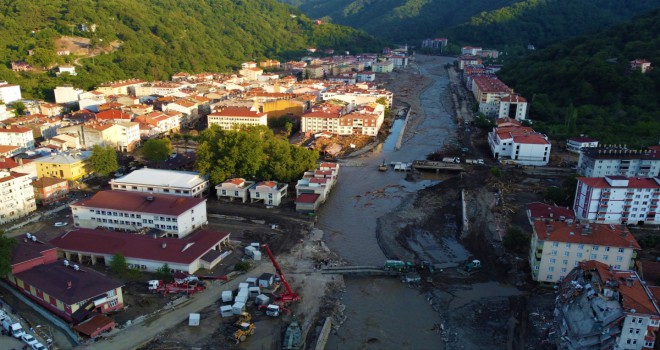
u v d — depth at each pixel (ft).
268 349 374.43
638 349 330.95
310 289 457.27
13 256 436.76
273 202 653.30
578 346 341.00
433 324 417.69
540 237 447.83
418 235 581.12
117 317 403.95
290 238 560.61
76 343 370.32
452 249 546.67
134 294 437.17
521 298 444.96
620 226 457.27
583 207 586.86
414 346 390.01
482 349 382.83
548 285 460.55
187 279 445.78
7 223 578.25
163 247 487.61
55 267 431.84
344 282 476.54
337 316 423.64
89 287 403.54
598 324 342.03
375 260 518.37
